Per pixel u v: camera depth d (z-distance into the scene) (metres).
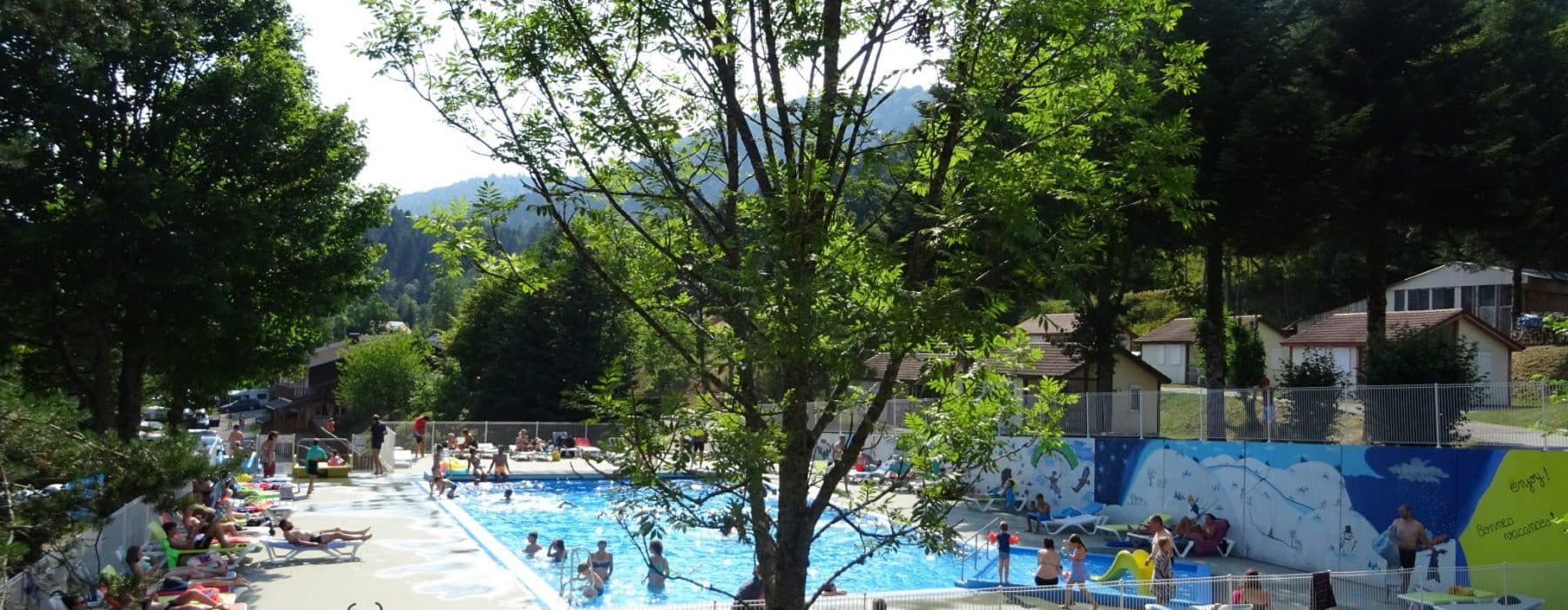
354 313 131.38
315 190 26.41
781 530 5.99
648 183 6.86
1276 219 29.84
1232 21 29.91
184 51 23.48
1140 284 71.56
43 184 21.53
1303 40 30.50
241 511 24.39
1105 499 28.31
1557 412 18.19
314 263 26.59
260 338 28.39
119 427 25.47
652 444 6.16
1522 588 16.19
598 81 6.61
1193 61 6.89
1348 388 21.62
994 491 31.92
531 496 33.88
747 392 6.29
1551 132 31.66
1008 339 6.53
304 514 25.34
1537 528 17.19
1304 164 28.66
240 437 33.88
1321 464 21.42
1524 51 33.47
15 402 12.04
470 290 68.75
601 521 29.58
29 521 11.13
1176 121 6.17
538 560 20.56
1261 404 23.66
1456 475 18.72
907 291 5.83
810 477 6.93
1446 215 31.09
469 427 45.31
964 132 6.27
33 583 11.11
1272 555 22.58
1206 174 29.75
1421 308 56.47
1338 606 15.91
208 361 26.70
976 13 6.17
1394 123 29.97
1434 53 29.70
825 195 6.06
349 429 70.75
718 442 5.96
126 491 12.62
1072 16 5.93
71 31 13.16
